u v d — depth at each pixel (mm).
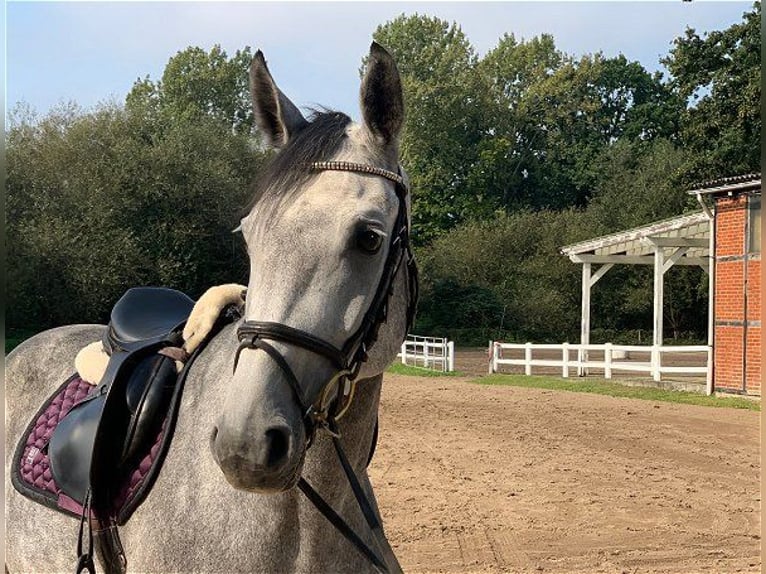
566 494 7801
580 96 64062
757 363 15297
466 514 7074
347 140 2473
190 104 50188
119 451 2760
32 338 4020
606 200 46344
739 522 6891
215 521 2457
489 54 64312
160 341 2955
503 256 42469
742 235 15859
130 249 27781
